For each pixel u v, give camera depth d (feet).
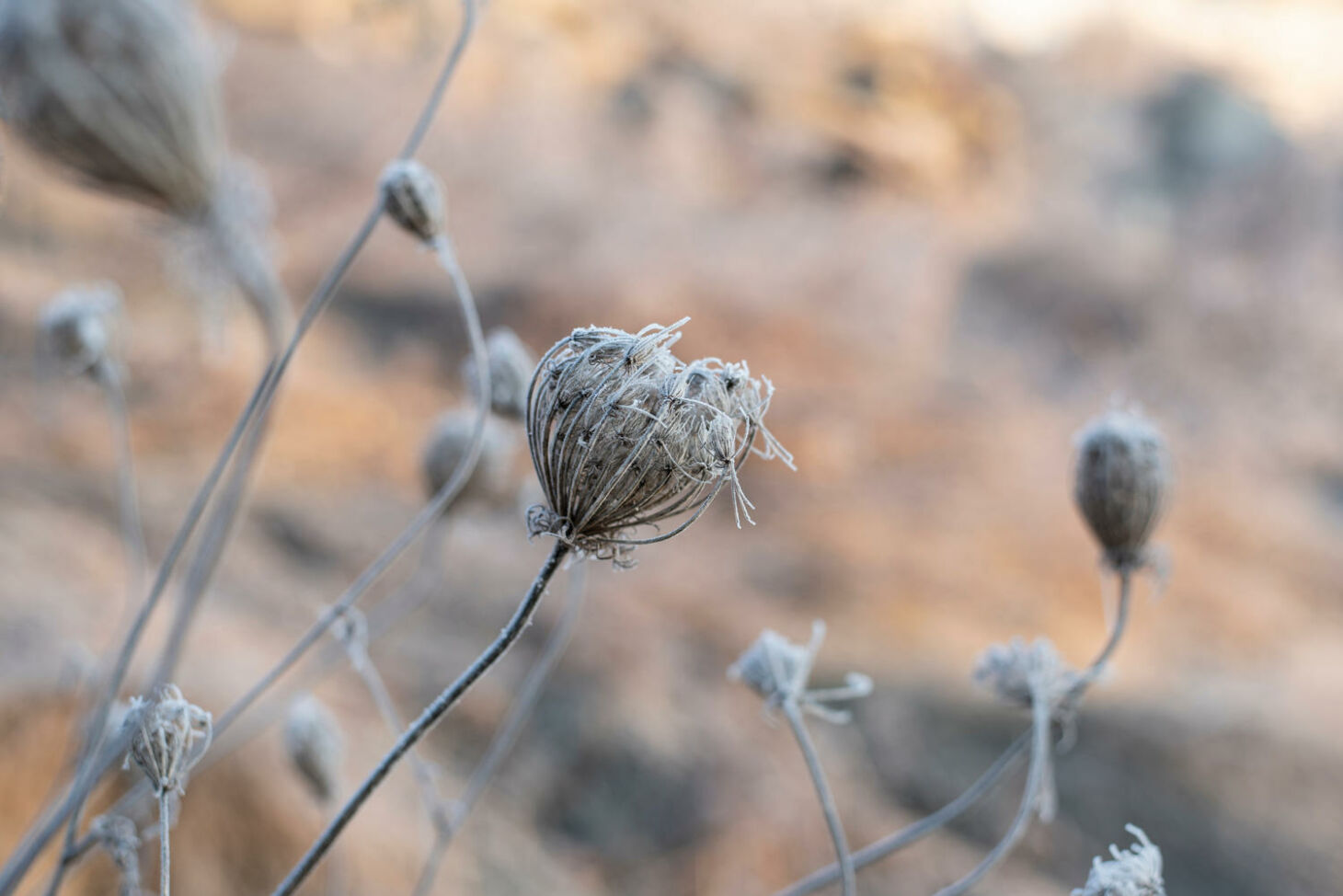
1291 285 38.37
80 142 2.36
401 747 1.60
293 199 30.89
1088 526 2.66
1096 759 13.87
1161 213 46.34
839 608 17.98
